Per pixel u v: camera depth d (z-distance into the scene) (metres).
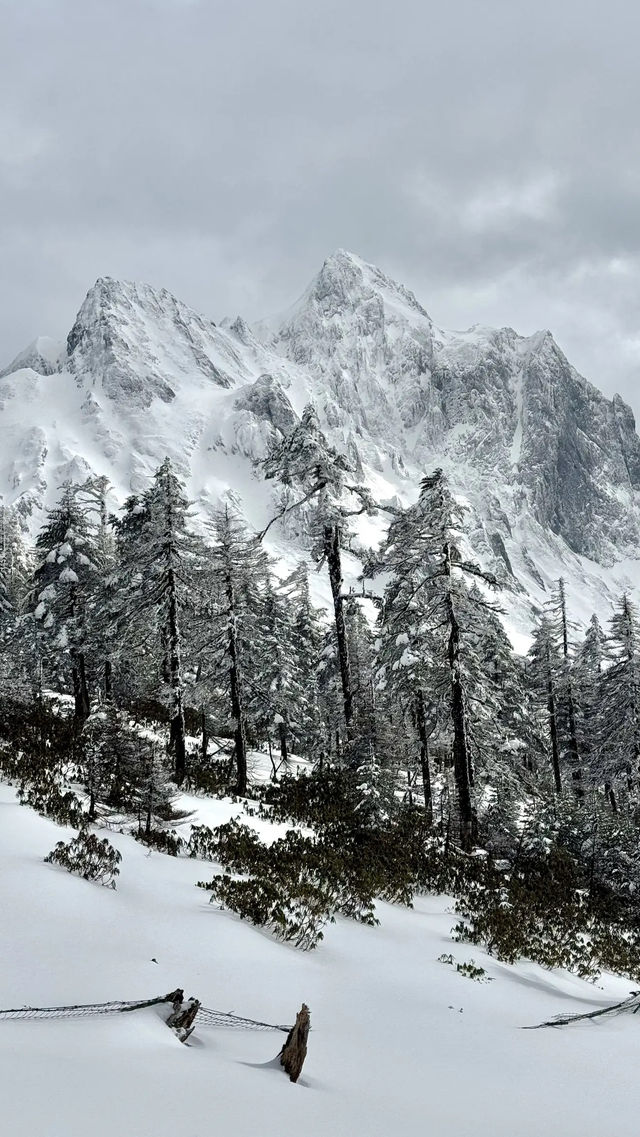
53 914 8.94
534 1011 9.98
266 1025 6.89
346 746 25.88
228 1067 5.03
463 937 13.93
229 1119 3.80
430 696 26.39
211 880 12.81
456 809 26.66
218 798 22.56
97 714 16.16
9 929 8.08
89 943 8.23
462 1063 6.97
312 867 15.73
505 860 22.28
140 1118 3.53
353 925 12.88
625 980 14.88
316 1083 5.40
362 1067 6.25
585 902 20.30
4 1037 4.69
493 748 26.38
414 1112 5.05
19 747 20.59
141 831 15.12
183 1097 4.03
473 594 24.66
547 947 14.96
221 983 8.01
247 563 26.72
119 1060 4.57
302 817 21.75
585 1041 8.64
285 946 10.38
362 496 26.23
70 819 14.20
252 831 18.20
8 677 26.88
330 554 26.20
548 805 25.42
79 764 20.41
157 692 25.56
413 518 24.45
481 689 24.30
